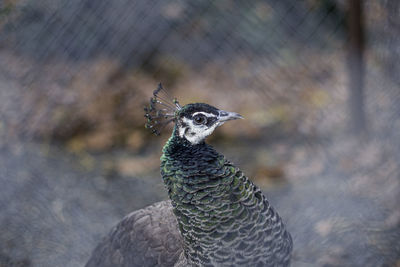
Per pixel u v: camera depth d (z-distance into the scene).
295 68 13.40
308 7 13.66
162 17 14.14
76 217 10.32
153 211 7.06
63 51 13.09
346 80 11.35
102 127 13.16
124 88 13.77
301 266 8.54
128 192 11.23
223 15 14.23
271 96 13.37
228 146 12.51
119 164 12.22
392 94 10.45
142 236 6.73
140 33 14.02
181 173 5.45
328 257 8.59
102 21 13.52
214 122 5.56
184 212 5.48
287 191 10.57
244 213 5.34
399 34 9.86
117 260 6.81
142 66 14.16
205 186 5.33
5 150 12.18
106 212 10.62
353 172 10.45
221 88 13.83
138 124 13.44
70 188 11.25
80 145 12.71
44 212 10.48
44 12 12.71
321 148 11.48
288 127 12.49
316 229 9.27
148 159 12.47
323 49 13.40
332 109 12.30
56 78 13.07
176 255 6.32
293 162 11.45
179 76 14.14
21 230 9.98
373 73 10.99
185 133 5.57
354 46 10.91
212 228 5.38
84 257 9.48
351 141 11.16
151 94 13.71
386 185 9.73
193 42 14.26
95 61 13.60
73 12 13.09
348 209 9.53
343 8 13.12
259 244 5.39
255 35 13.95
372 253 8.52
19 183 11.27
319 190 10.32
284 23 13.80
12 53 12.62
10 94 12.65
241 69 13.88
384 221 9.05
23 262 9.36
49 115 12.89
